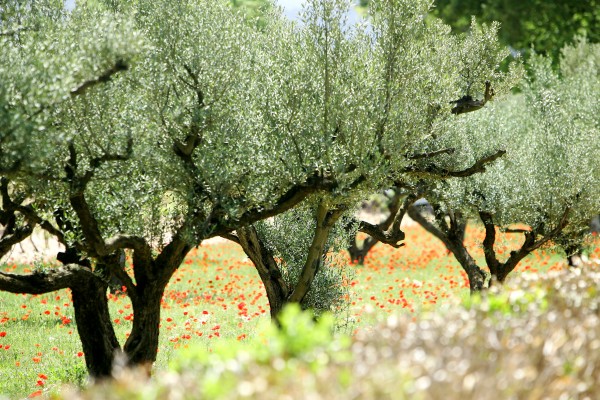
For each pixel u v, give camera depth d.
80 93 11.40
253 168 14.51
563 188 22.58
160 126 13.74
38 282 14.13
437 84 17.39
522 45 48.00
